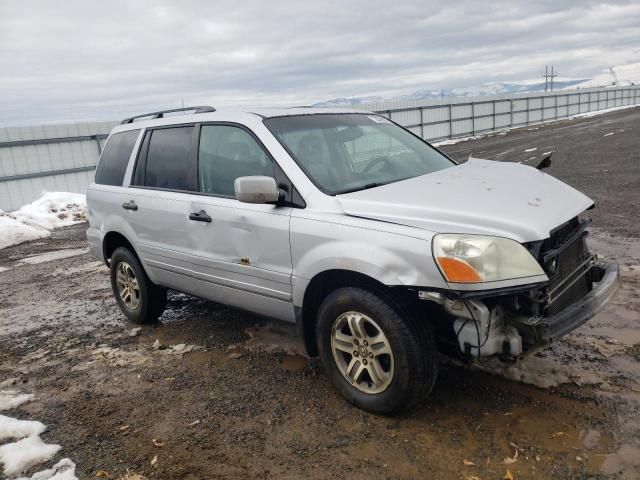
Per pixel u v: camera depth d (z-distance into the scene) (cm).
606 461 262
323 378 378
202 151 423
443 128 3488
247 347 445
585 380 338
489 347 277
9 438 334
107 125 1930
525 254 274
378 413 319
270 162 367
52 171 1800
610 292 315
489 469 264
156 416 348
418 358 292
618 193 971
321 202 333
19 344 512
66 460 304
